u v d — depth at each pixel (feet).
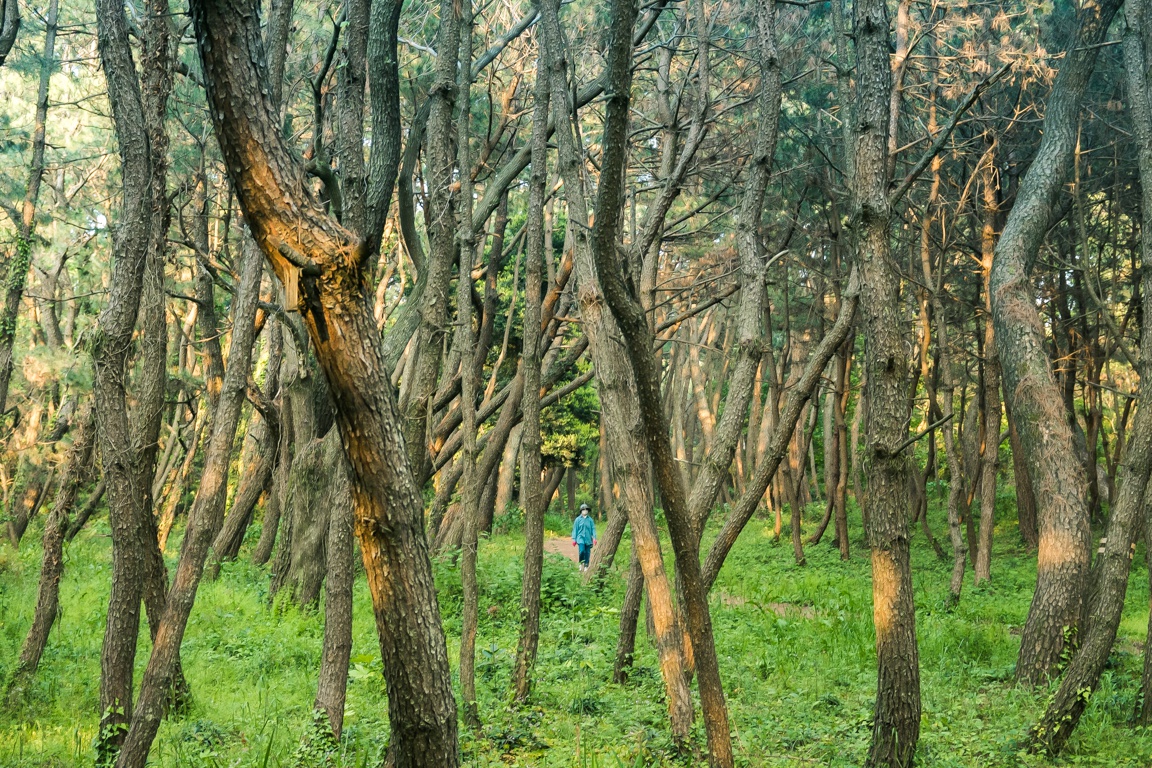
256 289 24.43
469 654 25.39
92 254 79.66
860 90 20.35
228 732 25.44
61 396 78.02
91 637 37.52
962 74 50.39
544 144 27.84
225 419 22.58
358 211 23.39
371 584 11.65
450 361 56.75
